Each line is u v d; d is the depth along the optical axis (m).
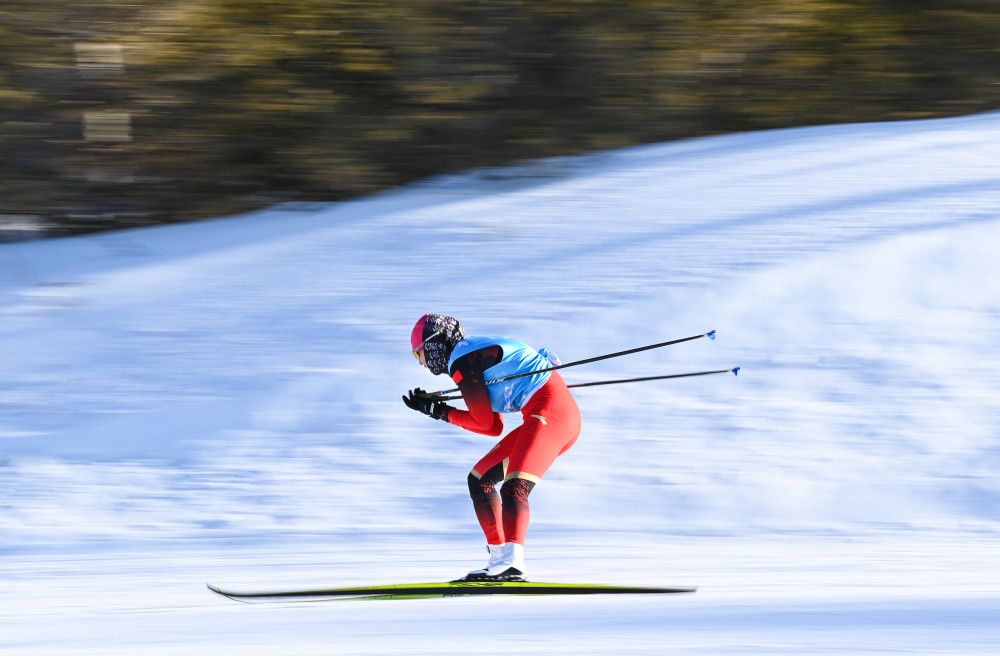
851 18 57.75
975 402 29.59
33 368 34.59
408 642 14.84
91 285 41.47
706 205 43.34
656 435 28.92
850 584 19.23
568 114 54.03
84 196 49.97
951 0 59.50
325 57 52.81
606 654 13.80
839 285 35.28
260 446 29.20
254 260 42.62
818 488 26.72
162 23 52.06
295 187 50.88
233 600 18.72
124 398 32.22
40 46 50.59
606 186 47.38
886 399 29.95
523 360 19.62
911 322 33.31
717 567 21.19
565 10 53.97
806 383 30.86
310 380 32.31
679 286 36.12
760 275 36.25
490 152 52.25
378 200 49.62
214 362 33.97
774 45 57.00
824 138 51.38
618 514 26.11
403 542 24.14
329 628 15.98
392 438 29.28
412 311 36.25
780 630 14.86
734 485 26.89
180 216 50.06
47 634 16.28
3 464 28.69
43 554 23.23
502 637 14.98
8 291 41.44
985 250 36.75
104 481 27.66
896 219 39.78
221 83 51.91
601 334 33.88
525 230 42.72
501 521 19.62
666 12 55.16
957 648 13.60
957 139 49.22
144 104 51.09
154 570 21.58
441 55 53.31
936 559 21.88
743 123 56.44
